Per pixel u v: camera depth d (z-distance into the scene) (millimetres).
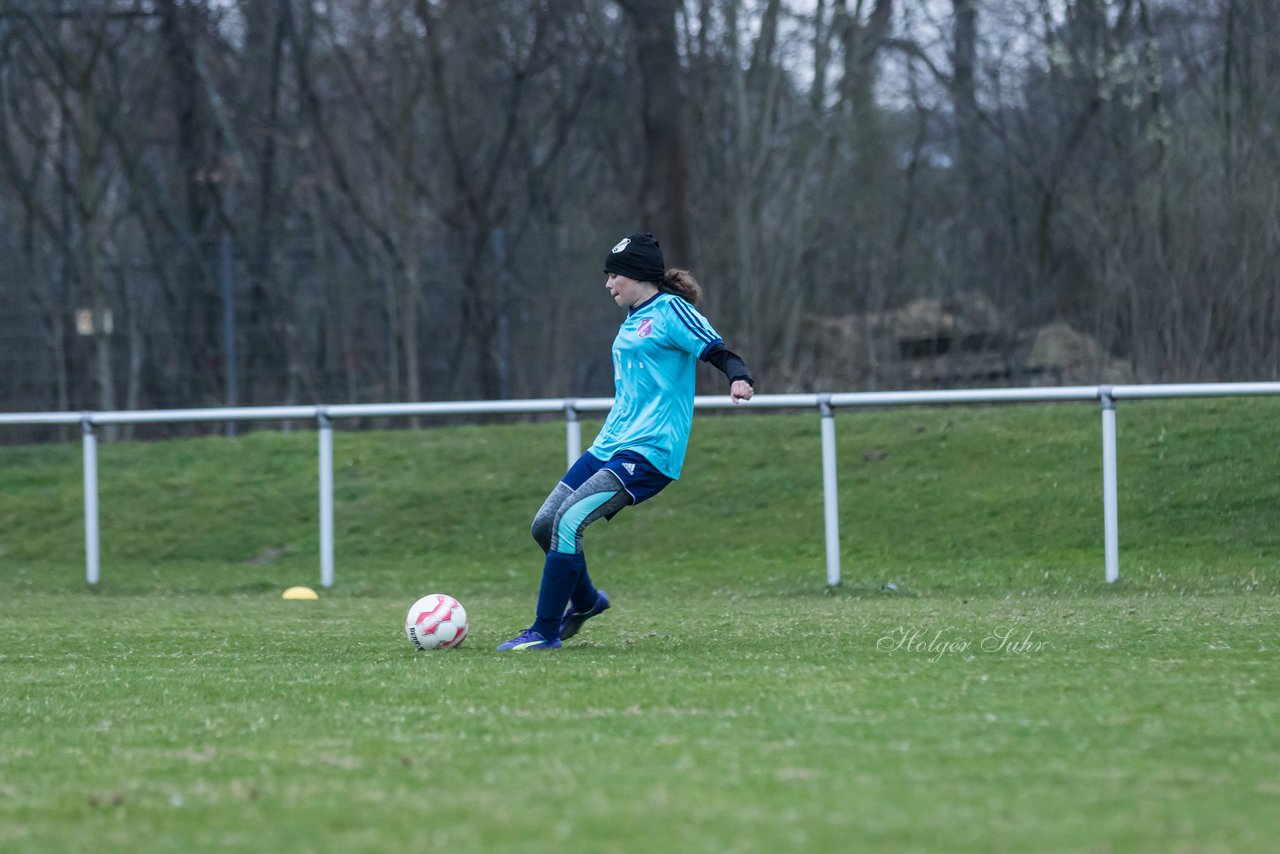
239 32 91438
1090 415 45750
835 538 33812
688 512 43219
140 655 22031
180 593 37219
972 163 80062
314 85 91688
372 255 86500
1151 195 62719
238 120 90000
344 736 14008
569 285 73062
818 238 78625
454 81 89375
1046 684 16172
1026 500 40031
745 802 10727
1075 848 9312
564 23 89250
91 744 14055
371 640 23516
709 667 18234
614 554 40719
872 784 11258
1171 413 44812
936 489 41938
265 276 73062
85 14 81812
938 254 76062
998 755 12297
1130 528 37594
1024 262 70500
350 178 92750
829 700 15297
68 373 72500
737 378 19984
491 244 73875
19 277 71438
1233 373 56781
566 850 9523
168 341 72438
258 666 19953
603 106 95688
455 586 37312
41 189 93438
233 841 10062
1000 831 9758
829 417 33781
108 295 72812
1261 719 13789
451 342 74500
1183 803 10500
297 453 52781
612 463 20828
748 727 13852
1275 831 9688
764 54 81062
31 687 18281
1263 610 25234
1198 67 71000
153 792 11719
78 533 46938
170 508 48406
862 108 82812
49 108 89562
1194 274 58656
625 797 10969
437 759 12680
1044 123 77125
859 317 72250
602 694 16094
